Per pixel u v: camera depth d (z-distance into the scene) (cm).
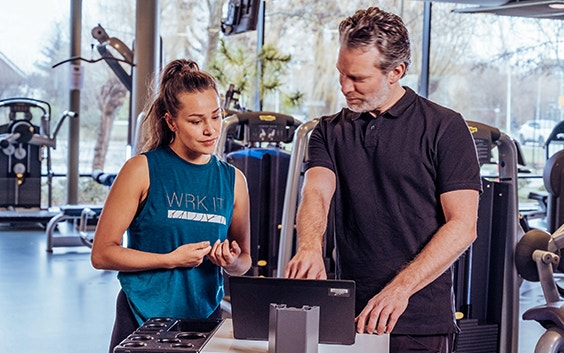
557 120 1082
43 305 649
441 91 1064
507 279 472
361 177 266
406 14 1052
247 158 579
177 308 255
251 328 216
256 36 1070
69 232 998
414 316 262
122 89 1103
